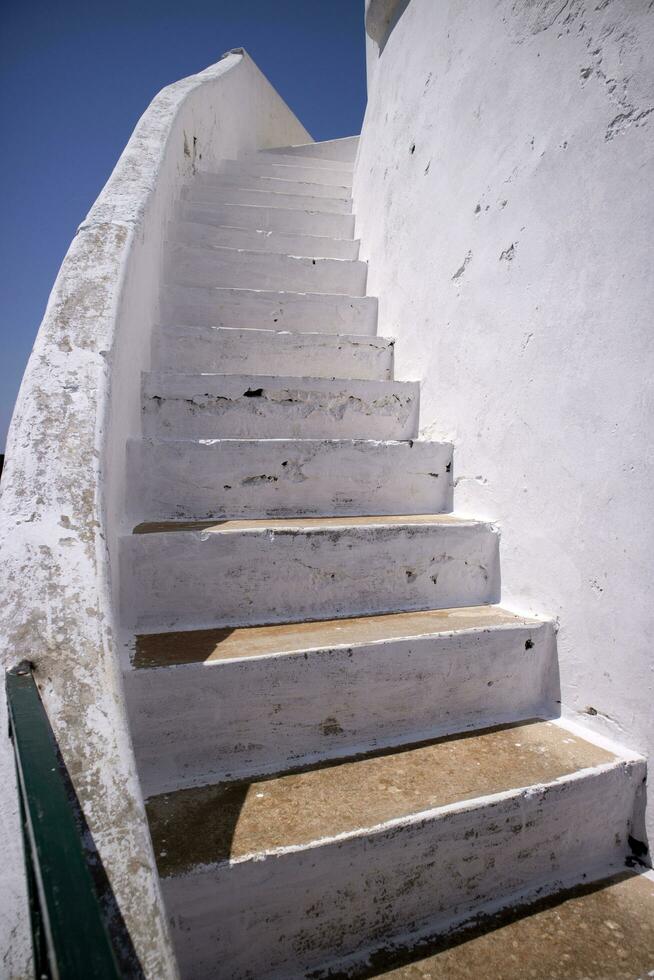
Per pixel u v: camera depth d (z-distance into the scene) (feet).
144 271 6.84
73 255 5.47
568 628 5.25
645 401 4.42
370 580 5.76
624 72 4.57
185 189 12.89
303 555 5.50
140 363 6.76
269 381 7.39
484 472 6.53
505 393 6.15
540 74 5.63
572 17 5.17
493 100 6.48
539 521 5.62
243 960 3.42
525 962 3.57
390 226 9.69
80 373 4.25
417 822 3.75
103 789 2.31
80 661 2.67
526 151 5.85
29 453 3.59
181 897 3.23
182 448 6.09
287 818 3.75
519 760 4.54
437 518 6.57
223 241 11.28
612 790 4.46
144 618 5.10
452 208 7.36
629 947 3.69
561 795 4.23
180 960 3.29
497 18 6.41
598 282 4.86
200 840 3.50
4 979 1.99
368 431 7.86
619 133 4.62
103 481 3.63
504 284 6.19
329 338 8.74
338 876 3.56
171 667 4.18
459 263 7.14
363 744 4.77
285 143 25.62
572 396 5.17
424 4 8.63
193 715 4.25
